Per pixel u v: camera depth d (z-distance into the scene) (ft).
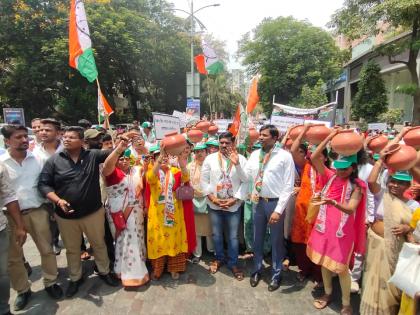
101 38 66.74
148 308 12.34
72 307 12.44
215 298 13.01
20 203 12.49
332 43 110.32
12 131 12.19
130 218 13.83
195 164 16.75
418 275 8.52
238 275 14.55
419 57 64.39
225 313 12.01
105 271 13.99
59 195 12.73
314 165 12.00
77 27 17.15
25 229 12.35
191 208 14.97
